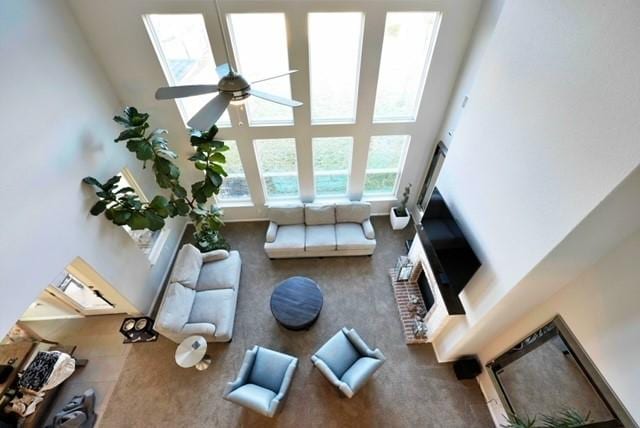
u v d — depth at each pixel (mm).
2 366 3695
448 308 3541
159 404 3908
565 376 2730
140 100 4559
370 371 3480
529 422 3037
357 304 4961
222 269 4938
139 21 3783
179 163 5441
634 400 2211
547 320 2889
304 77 4344
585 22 1904
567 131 2070
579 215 2002
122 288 4273
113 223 4094
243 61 4246
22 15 2994
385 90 4688
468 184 3338
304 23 3836
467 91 4207
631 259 2150
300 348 4422
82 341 4527
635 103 1628
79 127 3666
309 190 5984
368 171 5836
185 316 4199
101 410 3865
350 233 5531
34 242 2988
